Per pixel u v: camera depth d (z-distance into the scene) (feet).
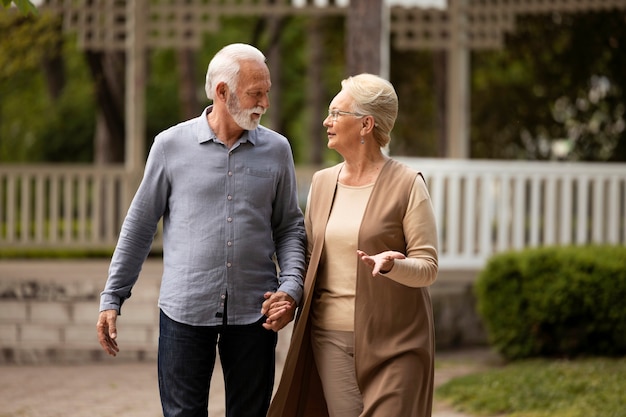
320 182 16.84
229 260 16.51
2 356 36.09
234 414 16.99
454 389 28.60
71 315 36.17
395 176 16.22
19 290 36.24
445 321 39.11
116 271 16.88
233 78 16.31
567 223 40.55
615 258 33.01
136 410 27.22
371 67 38.24
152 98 91.45
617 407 24.71
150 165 16.88
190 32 48.67
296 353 16.31
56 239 43.70
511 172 40.32
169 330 16.61
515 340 33.83
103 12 46.93
